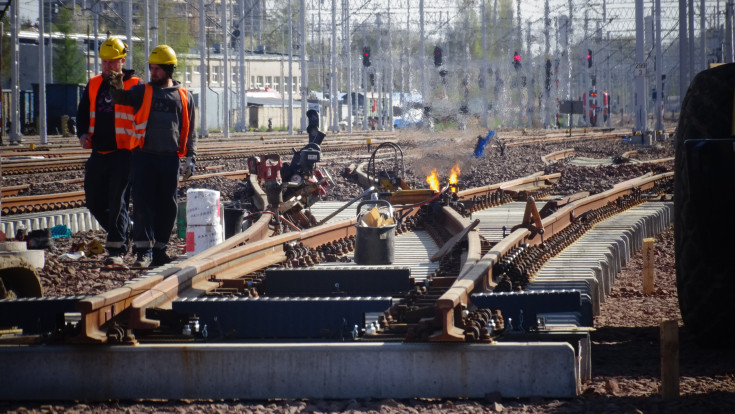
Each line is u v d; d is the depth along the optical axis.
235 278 26.12
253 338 18.83
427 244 36.94
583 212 47.56
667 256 42.31
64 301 18.77
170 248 39.62
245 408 16.45
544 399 16.92
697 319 21.66
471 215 47.31
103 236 45.84
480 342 17.28
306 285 23.81
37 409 16.70
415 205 43.16
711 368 19.81
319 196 47.00
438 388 17.05
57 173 81.69
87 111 33.94
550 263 30.92
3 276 22.41
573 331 18.69
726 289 20.97
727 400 16.95
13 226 43.31
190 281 23.59
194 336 18.66
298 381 17.16
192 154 32.81
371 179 55.44
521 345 17.06
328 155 115.38
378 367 17.12
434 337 17.20
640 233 45.34
